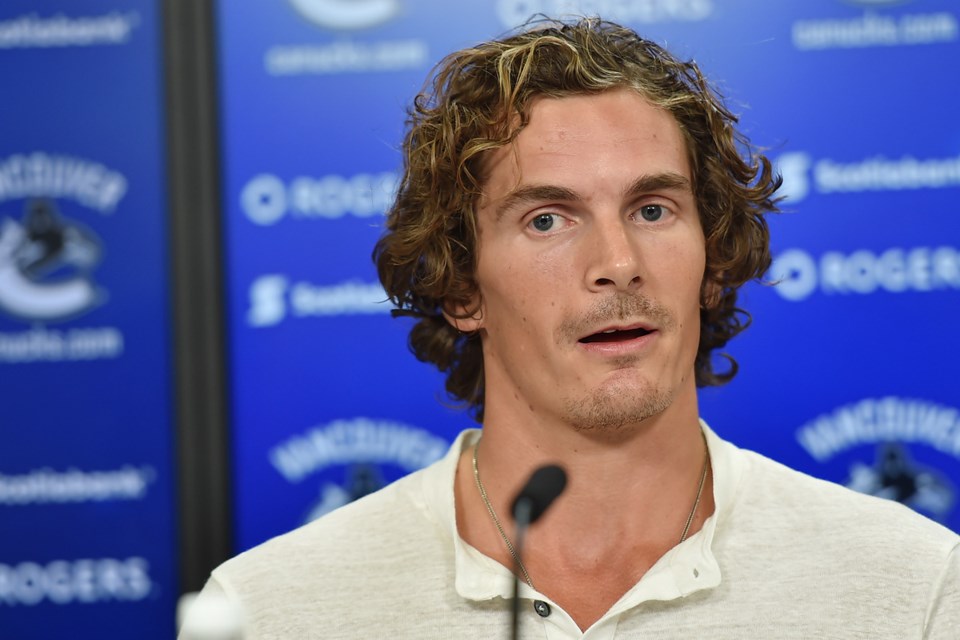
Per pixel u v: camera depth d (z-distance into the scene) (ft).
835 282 33.60
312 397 34.19
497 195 19.33
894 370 33.58
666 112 19.58
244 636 19.20
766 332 33.73
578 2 33.76
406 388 34.19
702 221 20.65
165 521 34.35
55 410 34.35
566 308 18.61
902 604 18.56
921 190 33.47
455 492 20.68
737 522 19.58
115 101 34.35
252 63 34.06
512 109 19.16
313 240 34.14
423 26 33.99
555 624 18.51
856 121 33.50
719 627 18.45
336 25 34.01
